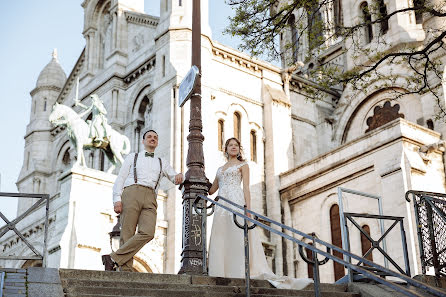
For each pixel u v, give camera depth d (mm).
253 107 35781
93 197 28828
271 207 33688
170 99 32219
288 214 33219
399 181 27438
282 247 32594
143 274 9953
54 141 43375
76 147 29719
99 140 30031
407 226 26406
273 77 37156
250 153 34688
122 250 10852
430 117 32219
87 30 41781
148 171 11398
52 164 42781
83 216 28141
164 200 30375
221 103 34250
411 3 35469
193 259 11594
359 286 10992
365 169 29328
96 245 27812
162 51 33906
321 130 38406
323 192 31547
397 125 28344
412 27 34812
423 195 12922
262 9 19547
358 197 29375
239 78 35656
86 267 27141
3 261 36156
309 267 31469
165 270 29094
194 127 12617
